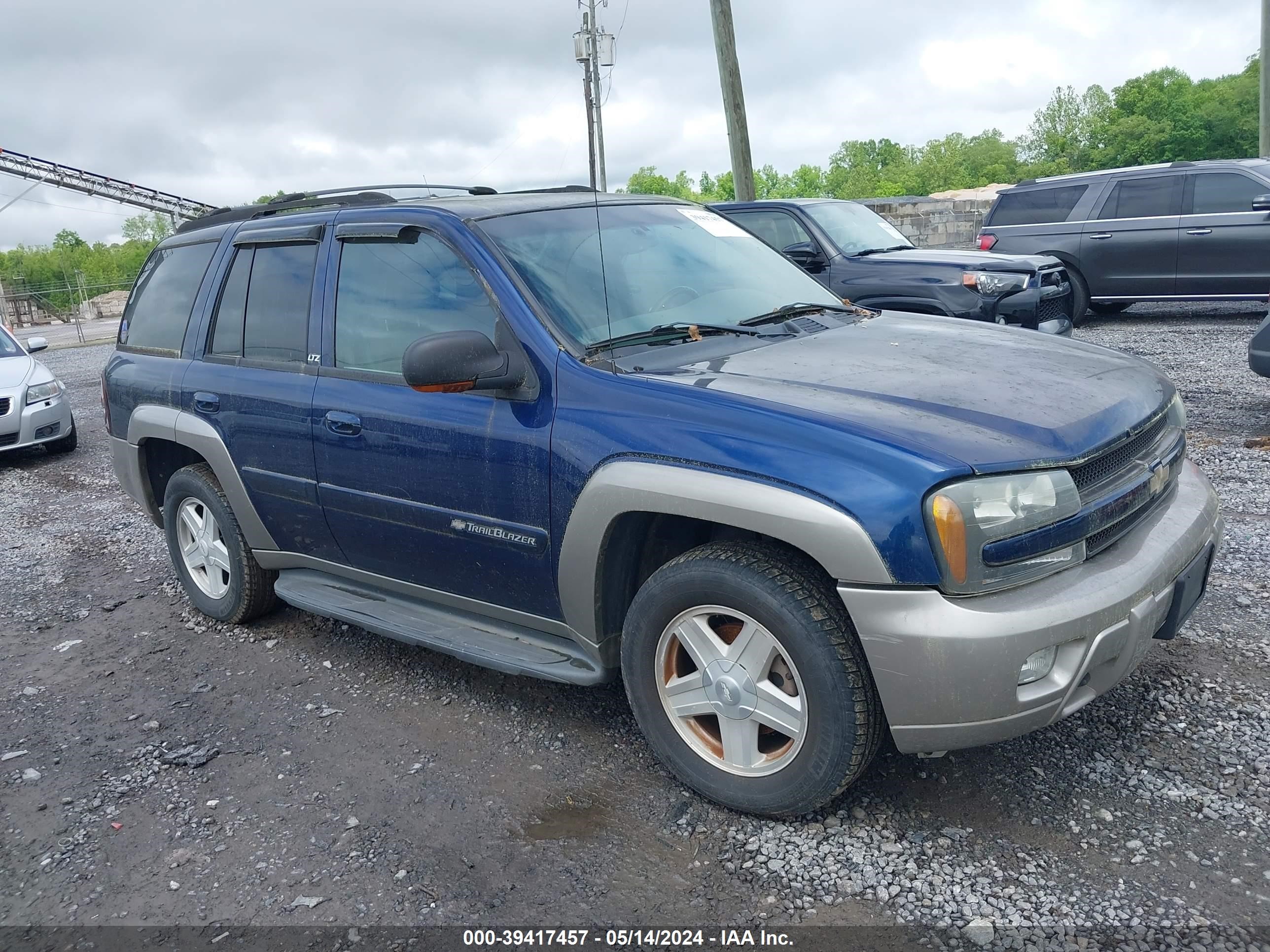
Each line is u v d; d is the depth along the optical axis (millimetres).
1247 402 7457
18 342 10555
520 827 2941
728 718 2859
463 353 3023
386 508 3609
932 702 2463
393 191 4133
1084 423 2727
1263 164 11203
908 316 3977
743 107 13758
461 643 3506
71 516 7379
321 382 3820
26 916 2719
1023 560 2502
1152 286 11844
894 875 2584
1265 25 17016
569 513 3016
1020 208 12805
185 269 4734
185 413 4492
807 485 2525
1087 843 2641
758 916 2480
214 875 2826
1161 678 3465
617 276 3525
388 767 3352
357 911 2621
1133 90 86688
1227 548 4621
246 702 3959
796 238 9102
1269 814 2693
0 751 3686
